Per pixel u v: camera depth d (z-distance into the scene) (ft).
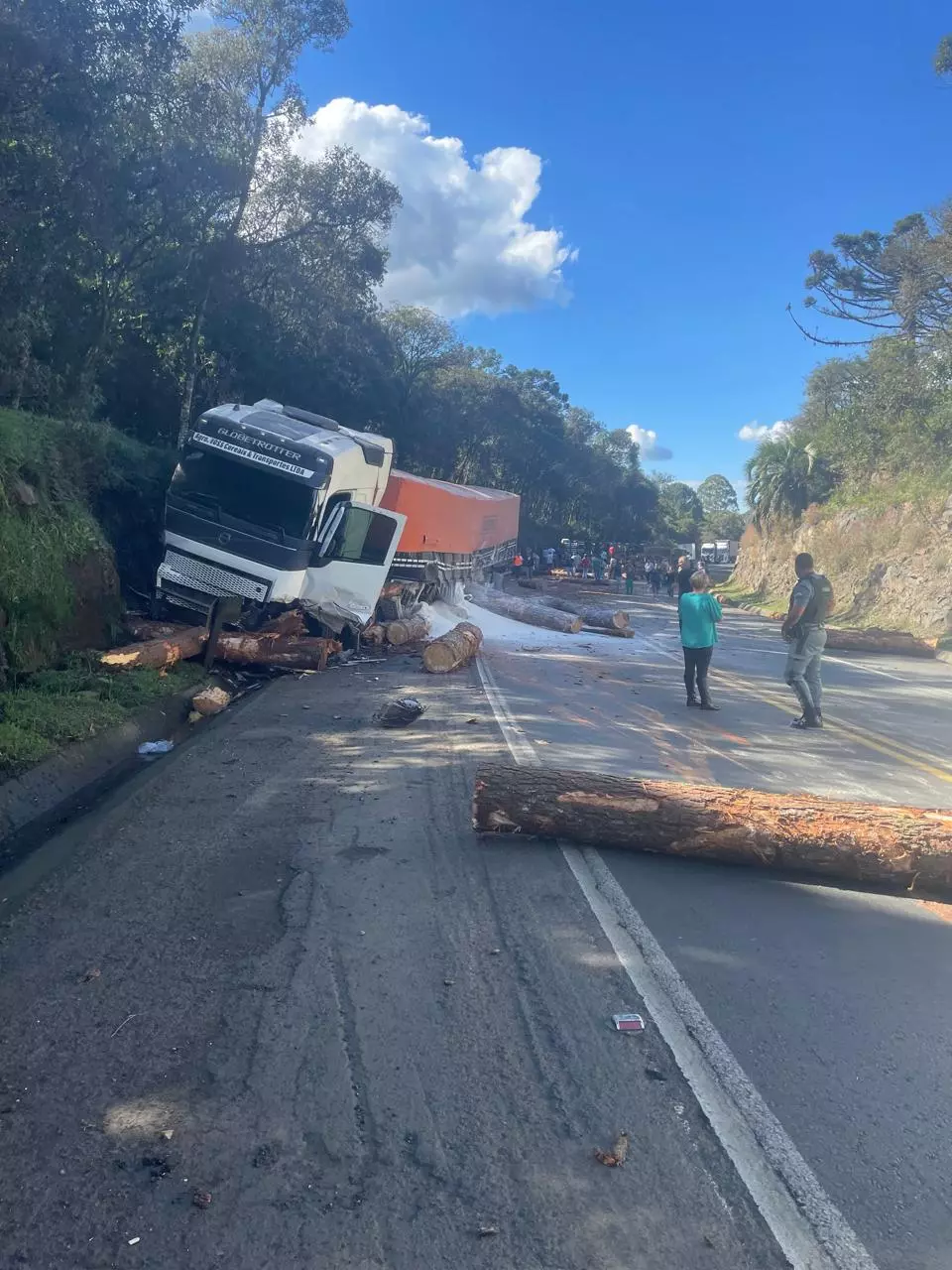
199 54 72.69
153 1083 10.93
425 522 65.31
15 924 15.35
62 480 40.73
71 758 25.00
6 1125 10.09
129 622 42.32
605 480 291.17
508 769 19.99
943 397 112.98
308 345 106.32
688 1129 10.36
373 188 81.92
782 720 37.11
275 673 42.88
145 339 84.79
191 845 19.22
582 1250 8.53
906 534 93.45
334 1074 11.23
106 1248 8.41
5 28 43.55
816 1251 8.57
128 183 59.47
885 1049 12.21
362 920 15.76
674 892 17.51
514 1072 11.41
